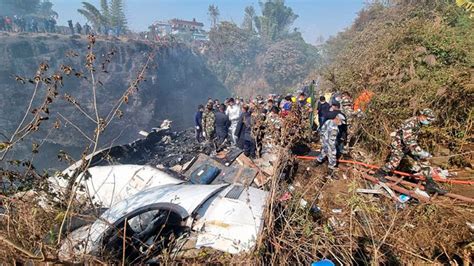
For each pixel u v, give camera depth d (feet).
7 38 100.12
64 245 10.85
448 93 20.89
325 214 15.78
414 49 26.78
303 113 28.73
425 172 17.02
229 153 24.23
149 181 19.84
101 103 113.39
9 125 95.40
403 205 15.89
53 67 105.60
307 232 12.60
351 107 25.26
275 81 187.83
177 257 11.95
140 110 126.62
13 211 10.06
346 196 17.40
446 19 36.45
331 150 20.84
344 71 39.83
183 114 150.71
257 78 195.42
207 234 12.59
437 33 27.14
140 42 132.16
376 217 14.93
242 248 11.70
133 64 126.41
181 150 35.47
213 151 29.12
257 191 15.10
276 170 14.11
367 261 12.39
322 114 27.55
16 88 98.63
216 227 12.76
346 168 21.13
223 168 22.50
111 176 20.58
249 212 13.24
